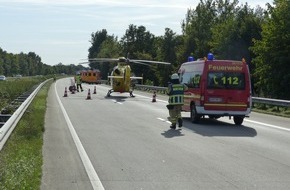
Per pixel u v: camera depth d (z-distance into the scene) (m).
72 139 14.38
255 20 59.62
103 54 138.00
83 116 22.27
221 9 86.19
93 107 28.28
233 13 84.31
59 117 21.45
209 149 12.72
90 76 96.44
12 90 40.00
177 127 18.27
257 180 8.96
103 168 10.00
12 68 189.62
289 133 16.70
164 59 100.62
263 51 45.34
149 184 8.57
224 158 11.33
